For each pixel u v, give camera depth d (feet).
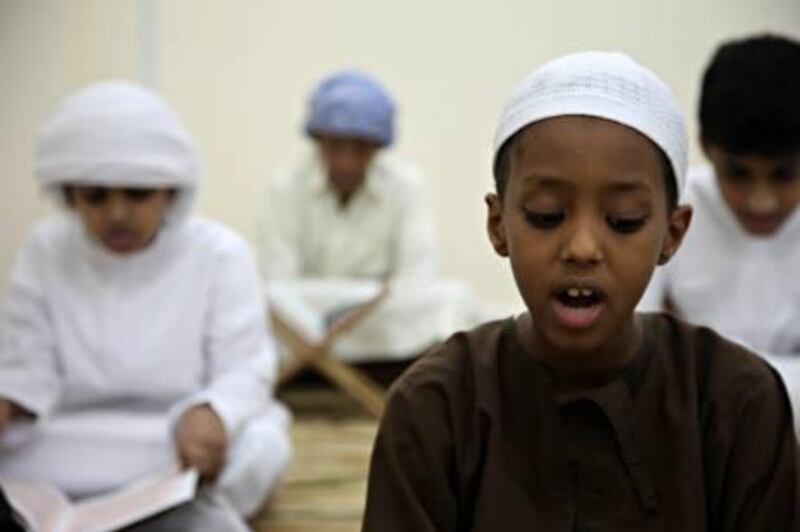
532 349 3.54
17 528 4.98
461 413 3.55
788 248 6.91
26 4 12.55
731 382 3.51
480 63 15.20
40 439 6.99
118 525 6.03
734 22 14.78
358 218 12.25
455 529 3.57
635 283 3.26
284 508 8.25
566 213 3.22
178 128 7.02
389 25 15.15
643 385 3.52
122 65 13.46
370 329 11.34
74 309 7.16
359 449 9.86
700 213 6.96
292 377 11.25
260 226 12.59
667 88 3.38
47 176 6.88
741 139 6.11
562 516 3.47
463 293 11.85
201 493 6.69
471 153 15.34
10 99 12.47
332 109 11.79
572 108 3.22
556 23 15.11
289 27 14.93
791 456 3.49
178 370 7.20
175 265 7.23
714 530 3.53
